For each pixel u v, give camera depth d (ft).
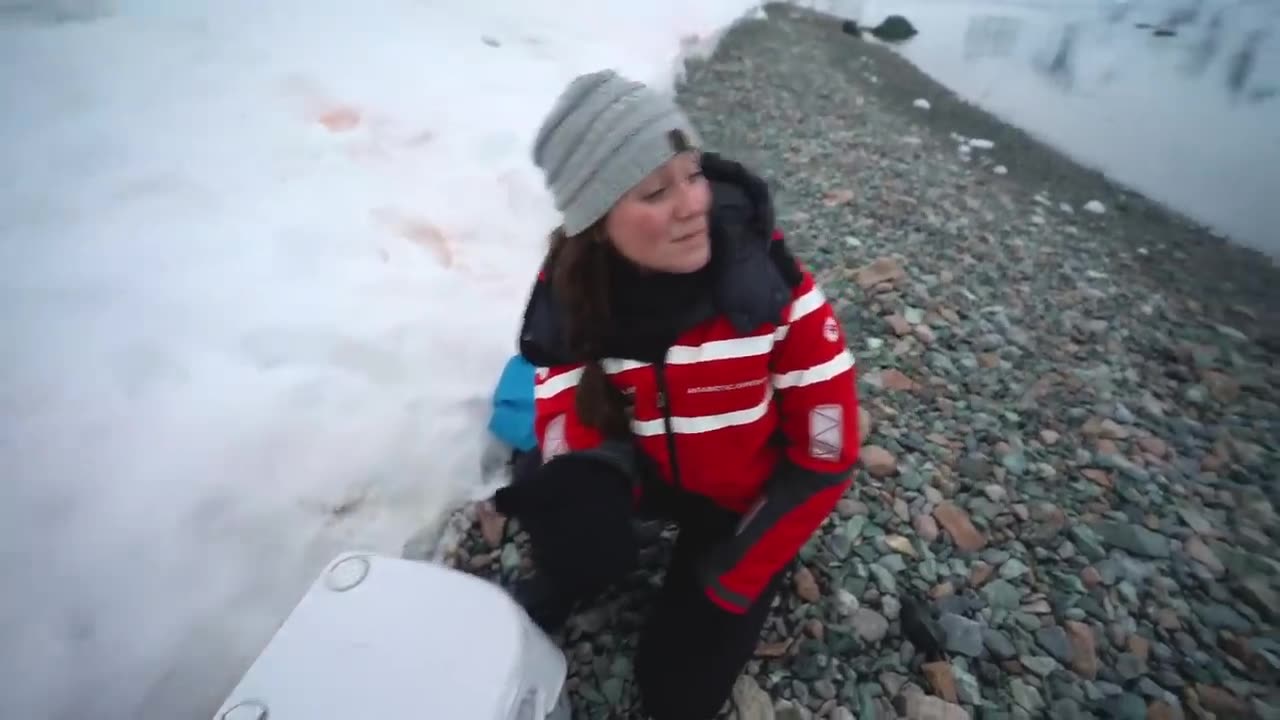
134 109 10.86
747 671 5.84
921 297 10.60
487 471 7.29
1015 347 9.81
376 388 7.39
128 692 5.20
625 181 3.33
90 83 11.18
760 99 19.08
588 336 4.03
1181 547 7.02
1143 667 5.99
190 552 5.84
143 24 13.07
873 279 10.80
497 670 3.66
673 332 4.05
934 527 7.03
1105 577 6.68
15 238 8.29
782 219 12.78
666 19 21.68
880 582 6.50
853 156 16.10
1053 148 19.08
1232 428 8.68
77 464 6.19
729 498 5.14
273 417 6.78
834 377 4.37
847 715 5.57
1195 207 16.14
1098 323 10.52
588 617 6.18
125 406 6.67
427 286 8.78
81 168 9.52
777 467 4.96
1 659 5.17
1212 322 11.03
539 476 4.38
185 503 6.05
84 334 7.27
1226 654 6.13
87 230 8.57
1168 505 7.48
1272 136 19.71
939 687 5.72
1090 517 7.29
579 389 4.53
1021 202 15.12
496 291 9.16
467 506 6.93
